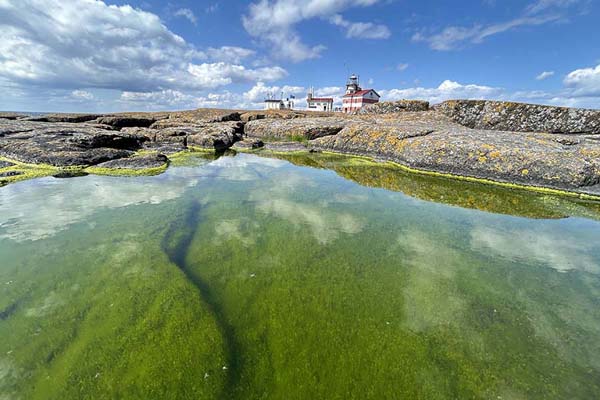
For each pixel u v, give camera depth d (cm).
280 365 377
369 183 1233
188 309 470
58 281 536
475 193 1101
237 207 923
